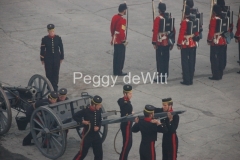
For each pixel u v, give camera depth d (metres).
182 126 50.69
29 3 85.44
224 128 50.56
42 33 74.31
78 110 45.44
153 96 57.03
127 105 43.81
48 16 80.31
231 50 71.06
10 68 63.44
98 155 43.47
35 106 45.78
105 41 72.31
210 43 60.75
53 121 43.97
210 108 54.62
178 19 79.62
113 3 86.50
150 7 85.31
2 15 80.38
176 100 56.22
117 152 44.56
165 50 60.25
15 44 70.44
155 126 41.09
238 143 47.91
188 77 59.91
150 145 41.41
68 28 76.12
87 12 82.44
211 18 60.53
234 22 79.44
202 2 87.50
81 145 42.75
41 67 64.00
